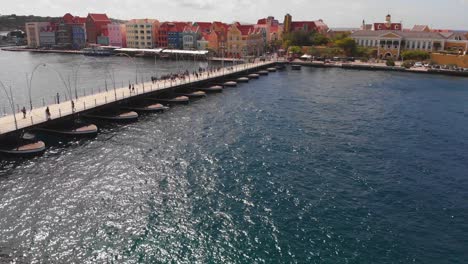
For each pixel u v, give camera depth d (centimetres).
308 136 8456
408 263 4206
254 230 4712
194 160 6819
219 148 7475
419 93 14025
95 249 4303
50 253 4212
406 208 5356
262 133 8562
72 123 8281
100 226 4719
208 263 4125
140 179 5988
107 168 6378
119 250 4297
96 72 18012
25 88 13525
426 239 4650
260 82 15925
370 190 5862
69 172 6194
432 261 4256
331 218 5028
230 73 15575
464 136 8731
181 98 11331
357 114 10625
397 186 6022
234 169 6469
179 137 8088
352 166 6775
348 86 15312
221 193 5612
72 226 4706
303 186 5922
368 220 5016
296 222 4912
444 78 18012
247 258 4212
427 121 10025
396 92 14162
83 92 12812
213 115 10025
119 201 5306
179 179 6025
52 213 4972
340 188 5894
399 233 4750
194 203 5306
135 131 8444
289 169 6550
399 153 7512
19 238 4447
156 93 11069
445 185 6103
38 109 8644
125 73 17825
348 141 8194
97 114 9369
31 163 6531
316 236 4631
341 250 4388
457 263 4238
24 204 5172
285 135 8475
